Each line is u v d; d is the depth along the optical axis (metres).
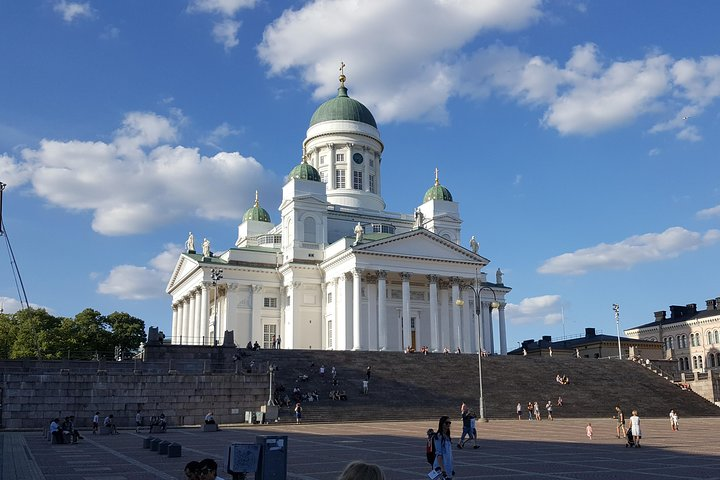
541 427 61.84
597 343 146.38
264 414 66.12
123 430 61.91
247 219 139.50
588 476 28.94
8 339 118.38
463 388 81.19
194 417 66.69
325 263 112.31
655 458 36.41
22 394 62.50
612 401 83.81
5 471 31.48
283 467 17.67
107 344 123.88
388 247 107.06
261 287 115.62
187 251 124.88
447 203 132.25
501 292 129.50
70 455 39.38
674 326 156.50
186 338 120.31
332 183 133.12
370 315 108.12
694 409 86.06
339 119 136.25
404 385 79.31
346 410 70.12
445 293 113.38
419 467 32.09
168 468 32.62
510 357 94.06
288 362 81.19
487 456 37.56
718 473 29.83
